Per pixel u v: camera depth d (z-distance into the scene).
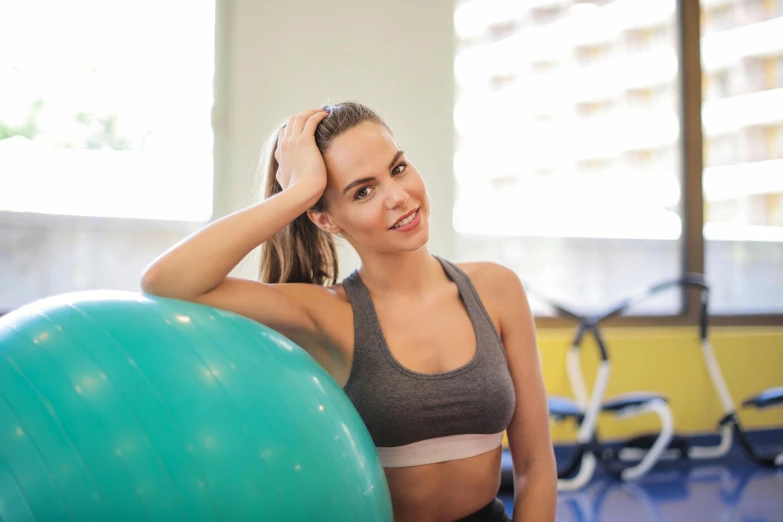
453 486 1.07
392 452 1.06
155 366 0.77
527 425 1.17
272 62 3.30
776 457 3.43
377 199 1.04
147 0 3.24
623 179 3.87
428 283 1.15
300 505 0.77
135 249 3.21
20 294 3.09
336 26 3.38
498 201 3.70
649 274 3.92
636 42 3.89
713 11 4.01
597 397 3.07
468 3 3.67
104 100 3.19
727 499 2.90
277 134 1.19
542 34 3.76
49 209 3.13
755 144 4.06
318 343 1.13
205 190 3.27
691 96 3.93
